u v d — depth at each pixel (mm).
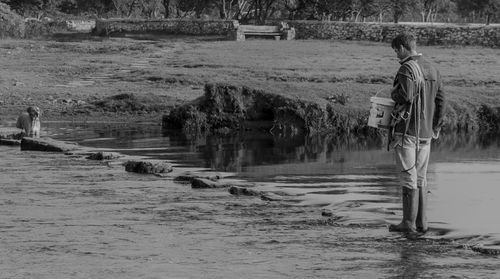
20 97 31297
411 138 11336
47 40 63344
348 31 64438
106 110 28922
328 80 35750
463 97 27688
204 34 68312
